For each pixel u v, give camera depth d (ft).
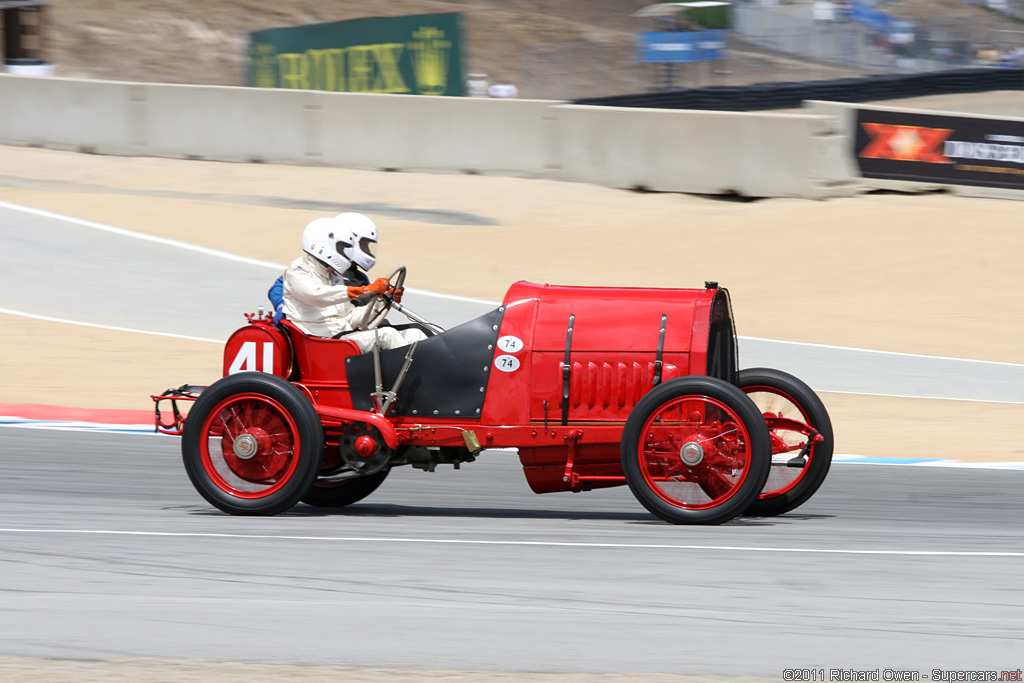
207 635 45.52
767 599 50.75
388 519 69.31
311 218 198.39
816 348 136.98
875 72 498.69
